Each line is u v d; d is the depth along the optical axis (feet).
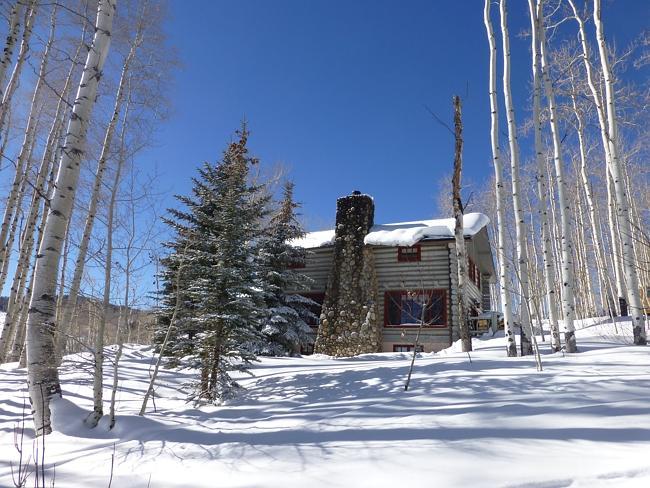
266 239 56.18
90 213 27.91
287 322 53.47
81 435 17.13
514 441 11.78
